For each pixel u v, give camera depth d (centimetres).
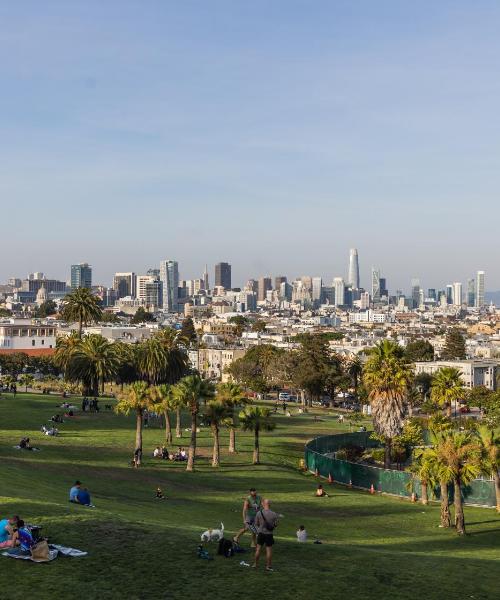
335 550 3569
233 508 5862
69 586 2725
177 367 15962
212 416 8406
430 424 9481
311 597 2798
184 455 8706
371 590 2941
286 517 5862
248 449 10100
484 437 6469
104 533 3384
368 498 7250
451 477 5797
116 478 6738
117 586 2766
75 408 12594
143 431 10938
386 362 8744
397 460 9794
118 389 19400
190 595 2730
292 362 19788
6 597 2595
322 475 8594
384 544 4984
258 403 18450
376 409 8781
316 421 14550
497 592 3094
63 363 17000
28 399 13300
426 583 3106
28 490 4775
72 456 8006
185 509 5475
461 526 5769
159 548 3222
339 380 18912
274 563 3156
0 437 8956
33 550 2938
